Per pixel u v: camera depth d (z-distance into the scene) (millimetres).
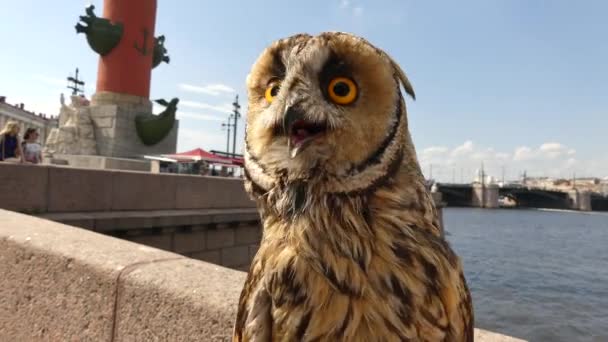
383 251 175
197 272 313
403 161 200
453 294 181
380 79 196
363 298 169
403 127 204
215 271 317
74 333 349
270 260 190
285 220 195
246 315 199
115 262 335
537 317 2695
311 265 176
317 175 189
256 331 186
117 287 317
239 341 207
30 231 437
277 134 206
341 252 176
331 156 189
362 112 195
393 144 196
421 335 170
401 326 167
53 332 369
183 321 273
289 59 209
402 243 179
